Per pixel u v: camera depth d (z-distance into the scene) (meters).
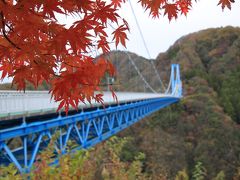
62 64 1.80
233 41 99.88
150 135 49.69
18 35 1.57
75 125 14.85
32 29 1.54
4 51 1.64
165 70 97.06
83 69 1.79
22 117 10.56
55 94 1.80
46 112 12.20
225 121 56.56
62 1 1.55
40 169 4.82
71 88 1.74
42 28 1.56
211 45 101.06
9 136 9.80
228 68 88.25
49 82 1.85
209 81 84.50
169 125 58.25
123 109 24.30
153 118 59.03
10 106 10.30
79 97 1.87
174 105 63.84
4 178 4.49
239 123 67.94
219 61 92.12
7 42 1.63
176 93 69.44
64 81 1.72
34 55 1.63
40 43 1.60
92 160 6.74
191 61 94.75
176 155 44.06
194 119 59.91
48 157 5.07
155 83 82.31
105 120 22.03
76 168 5.05
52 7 1.52
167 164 40.75
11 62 1.69
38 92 12.31
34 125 11.03
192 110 63.16
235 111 70.56
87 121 17.72
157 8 2.59
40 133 11.72
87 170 5.50
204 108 62.69
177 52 103.00
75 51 1.63
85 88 1.86
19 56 1.62
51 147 5.18
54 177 4.74
